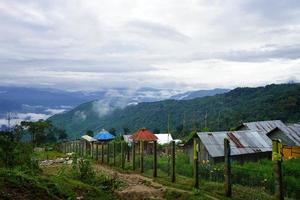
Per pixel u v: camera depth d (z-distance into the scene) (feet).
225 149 53.16
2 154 53.93
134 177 75.25
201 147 123.44
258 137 132.57
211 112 467.93
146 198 53.01
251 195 53.98
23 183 38.60
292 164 89.71
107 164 109.81
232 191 57.16
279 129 136.67
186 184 64.03
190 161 124.06
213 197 52.42
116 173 78.59
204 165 92.63
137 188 60.54
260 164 99.55
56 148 200.34
